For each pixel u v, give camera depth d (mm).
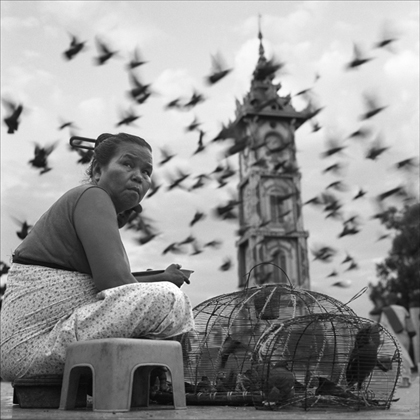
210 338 2904
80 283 2365
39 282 2354
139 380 2260
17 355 2297
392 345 2627
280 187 55812
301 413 2170
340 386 2463
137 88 8406
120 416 1843
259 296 2867
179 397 2160
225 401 2613
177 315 2287
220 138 11133
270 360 2391
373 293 38125
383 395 2572
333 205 12195
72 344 2113
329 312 2740
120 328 2188
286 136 55688
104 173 2523
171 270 2664
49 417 1787
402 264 36500
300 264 54344
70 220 2379
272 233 54156
